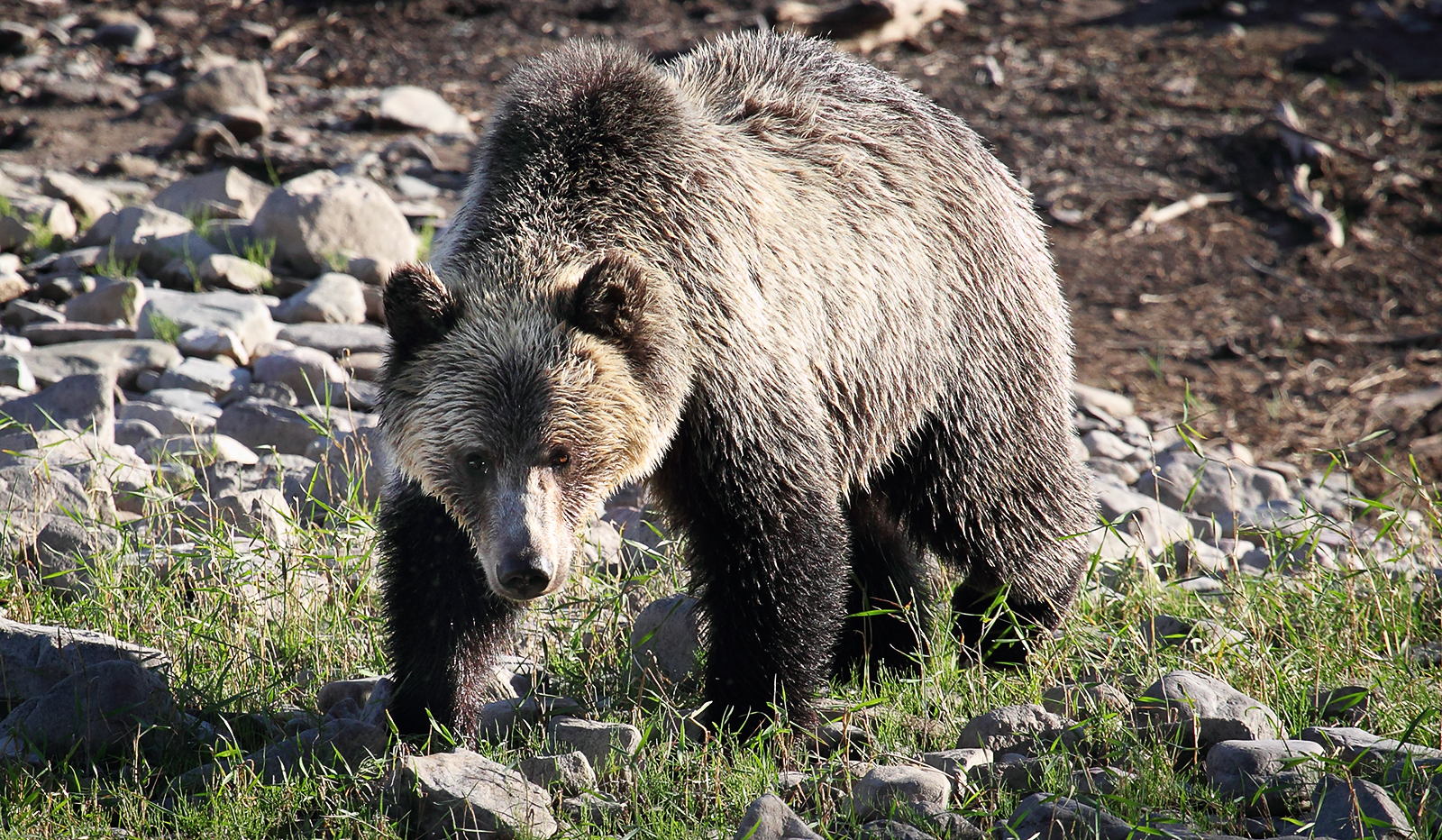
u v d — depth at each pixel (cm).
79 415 1302
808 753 894
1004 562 1094
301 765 788
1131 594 1153
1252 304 2252
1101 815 743
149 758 832
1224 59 3066
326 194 1847
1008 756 847
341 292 1702
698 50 1082
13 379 1413
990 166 1132
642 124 897
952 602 1138
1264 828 770
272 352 1543
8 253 1820
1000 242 1097
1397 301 2278
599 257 853
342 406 1462
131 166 2214
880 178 1028
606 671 985
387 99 2547
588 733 843
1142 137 2725
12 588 1003
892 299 1000
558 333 817
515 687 978
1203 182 2594
